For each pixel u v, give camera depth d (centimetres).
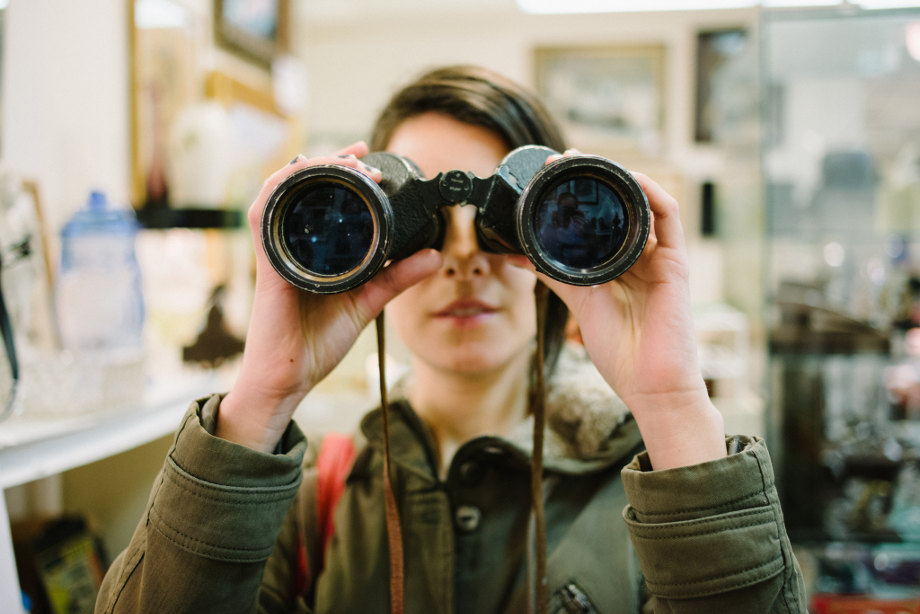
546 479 72
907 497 136
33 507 97
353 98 258
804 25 145
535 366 78
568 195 61
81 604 87
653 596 56
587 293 65
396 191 65
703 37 238
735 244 183
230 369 114
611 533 68
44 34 109
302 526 76
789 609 53
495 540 70
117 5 127
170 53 141
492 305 70
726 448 59
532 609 64
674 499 54
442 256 71
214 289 115
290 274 59
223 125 129
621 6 236
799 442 143
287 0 196
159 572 56
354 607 69
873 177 148
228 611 57
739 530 53
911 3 136
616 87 243
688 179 238
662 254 61
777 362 146
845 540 137
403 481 74
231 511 56
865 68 147
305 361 64
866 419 140
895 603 129
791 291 148
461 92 72
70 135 114
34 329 93
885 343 141
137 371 89
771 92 150
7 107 106
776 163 151
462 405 76
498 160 73
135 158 131
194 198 125
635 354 62
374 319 68
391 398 80
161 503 57
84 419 80
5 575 67
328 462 80
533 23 246
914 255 144
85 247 93
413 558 70
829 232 148
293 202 62
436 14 247
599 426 72
